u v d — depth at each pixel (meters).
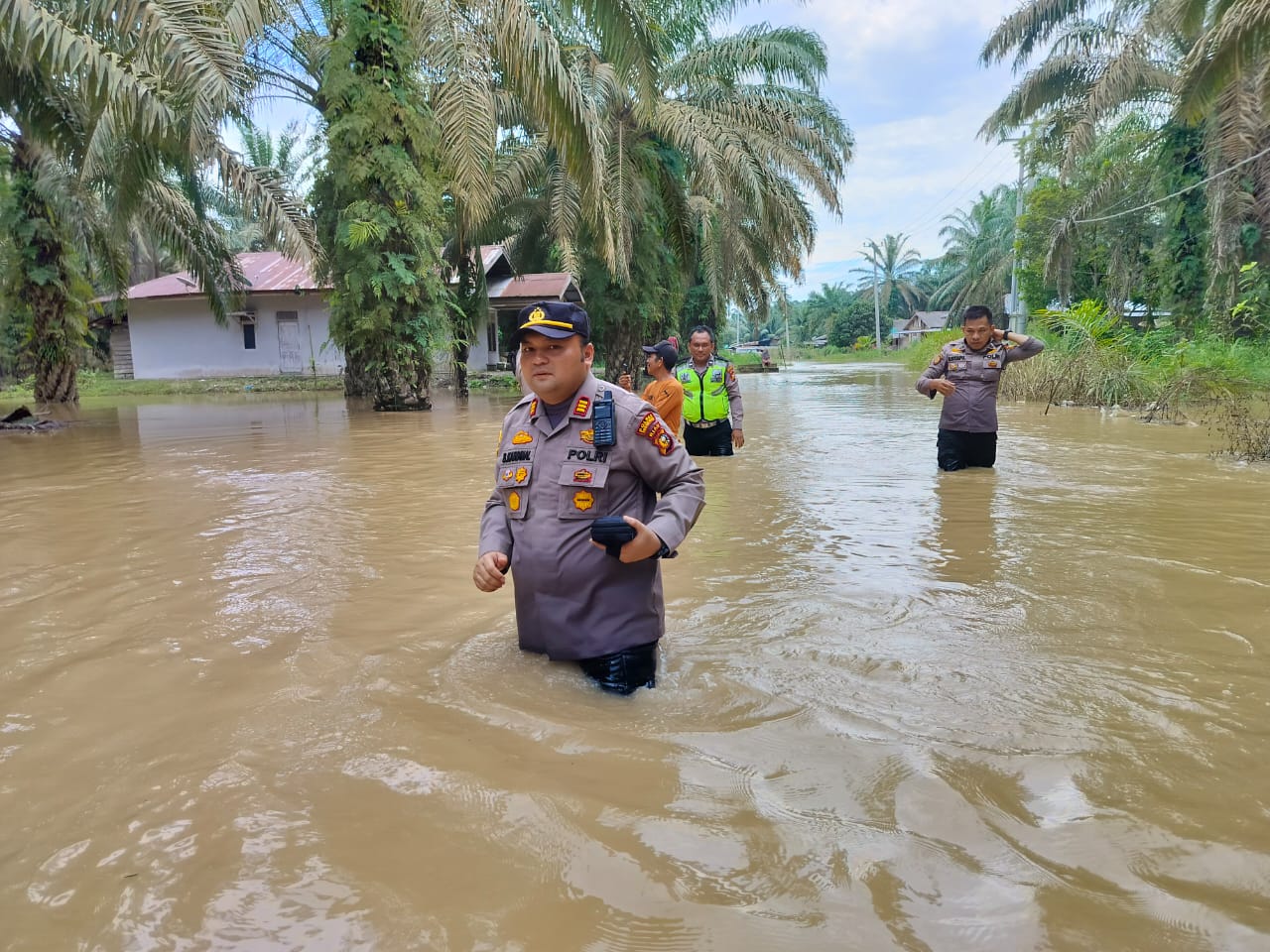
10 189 16.56
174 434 10.95
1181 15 14.09
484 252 27.50
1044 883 1.59
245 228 40.56
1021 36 22.91
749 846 1.72
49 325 17.14
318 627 3.13
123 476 7.10
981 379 6.99
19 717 2.36
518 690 2.53
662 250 23.69
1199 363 13.48
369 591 3.61
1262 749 2.13
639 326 23.11
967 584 3.66
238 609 3.36
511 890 1.59
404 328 14.41
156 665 2.75
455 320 17.53
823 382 25.95
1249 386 13.27
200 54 8.86
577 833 1.77
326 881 1.62
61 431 11.67
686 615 3.28
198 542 4.55
